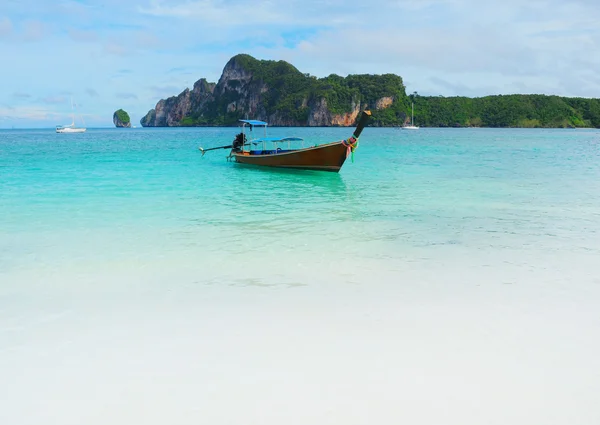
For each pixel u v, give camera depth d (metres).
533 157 31.92
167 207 13.12
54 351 4.79
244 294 6.41
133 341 5.00
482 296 6.30
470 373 4.31
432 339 5.00
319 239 9.47
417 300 6.15
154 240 9.44
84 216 11.82
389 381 4.17
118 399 3.93
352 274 7.25
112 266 7.74
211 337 5.08
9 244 9.12
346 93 196.38
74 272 7.42
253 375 4.28
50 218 11.57
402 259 8.05
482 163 27.09
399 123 193.75
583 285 6.75
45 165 25.89
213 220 11.38
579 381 4.18
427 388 4.05
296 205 13.44
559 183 17.72
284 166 21.73
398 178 19.64
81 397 3.96
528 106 193.00
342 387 4.07
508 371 4.35
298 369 4.39
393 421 3.61
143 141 63.62
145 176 20.50
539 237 9.60
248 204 13.59
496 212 12.20
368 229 10.35
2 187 16.86
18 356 4.69
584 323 5.43
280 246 8.94
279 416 3.68
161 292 6.51
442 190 16.12
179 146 49.12
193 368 4.42
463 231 10.12
